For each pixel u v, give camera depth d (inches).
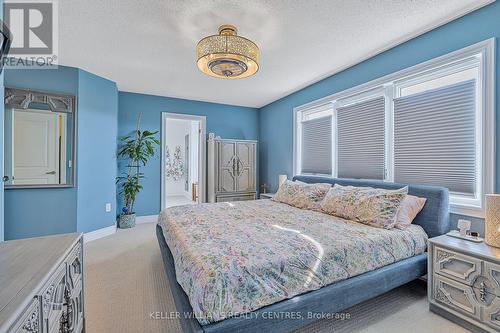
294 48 105.1
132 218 166.6
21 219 115.9
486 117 76.7
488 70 76.0
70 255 48.9
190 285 52.0
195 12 79.7
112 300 77.7
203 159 199.9
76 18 82.7
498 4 74.3
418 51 95.2
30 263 40.0
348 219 94.3
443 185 89.7
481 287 61.3
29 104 117.7
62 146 125.4
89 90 135.1
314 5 76.2
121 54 111.3
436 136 91.6
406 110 101.4
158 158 185.2
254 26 87.9
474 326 62.7
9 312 27.5
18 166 116.0
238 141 194.5
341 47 104.5
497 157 74.8
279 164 190.7
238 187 194.1
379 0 74.3
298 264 58.0
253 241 66.4
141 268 101.7
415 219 90.4
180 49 106.1
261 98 188.7
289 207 119.3
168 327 65.1
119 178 166.7
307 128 160.4
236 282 50.3
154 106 182.2
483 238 75.8
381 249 72.0
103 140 145.2
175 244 71.0
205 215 98.3
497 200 65.7
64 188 125.4
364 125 119.8
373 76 113.3
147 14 80.7
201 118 198.5
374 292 67.6
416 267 76.8
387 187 102.6
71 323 49.0
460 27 82.8
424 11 80.0
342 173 133.0
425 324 67.0
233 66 86.4
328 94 140.3
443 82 92.3
